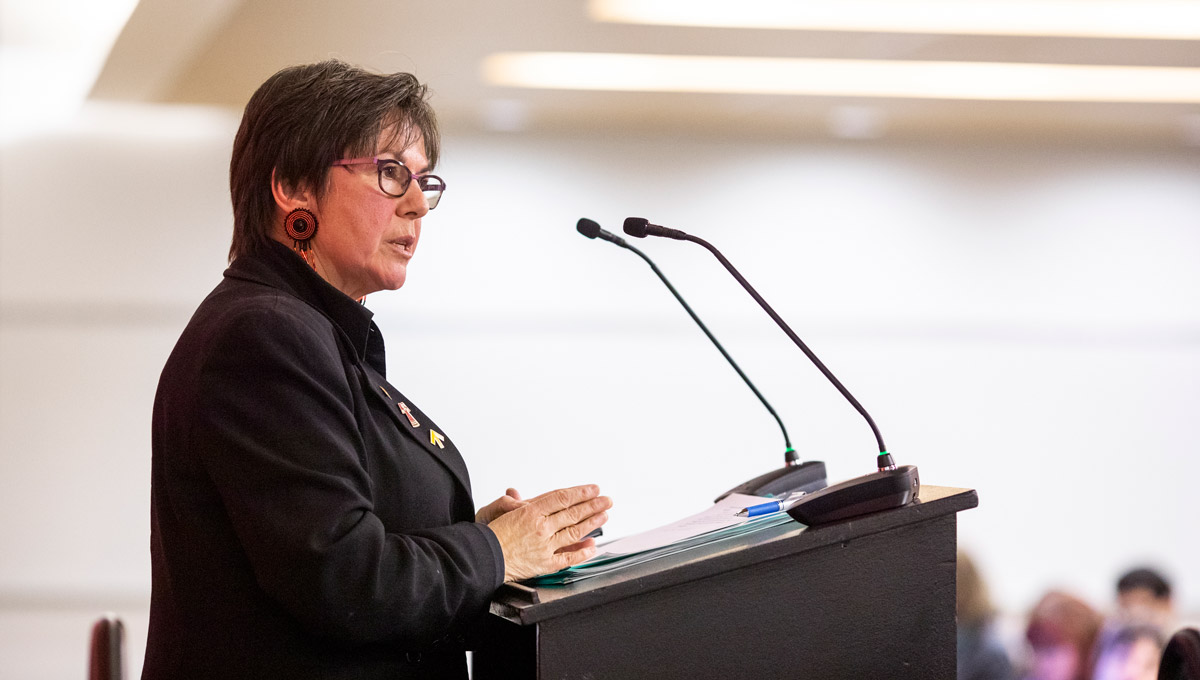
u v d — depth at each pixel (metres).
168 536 2.06
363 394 2.19
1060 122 10.70
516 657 2.04
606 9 6.91
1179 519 10.98
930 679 2.25
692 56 8.05
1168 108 9.92
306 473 1.87
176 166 10.02
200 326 2.07
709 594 2.01
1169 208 11.13
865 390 10.85
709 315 10.70
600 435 10.52
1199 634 2.12
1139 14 7.08
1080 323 11.02
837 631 2.15
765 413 10.70
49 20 7.92
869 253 10.89
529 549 2.06
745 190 10.80
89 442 9.90
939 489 2.40
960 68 8.42
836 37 7.55
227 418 1.92
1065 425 10.99
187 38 7.13
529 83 8.91
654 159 10.68
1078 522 10.94
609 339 10.56
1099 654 6.89
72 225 9.88
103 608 9.87
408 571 1.90
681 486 10.59
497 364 10.43
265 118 2.25
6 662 9.73
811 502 2.17
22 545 9.80
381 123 2.24
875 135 10.88
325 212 2.22
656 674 1.96
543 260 10.52
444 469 2.30
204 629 2.01
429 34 7.44
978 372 10.95
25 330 9.84
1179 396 11.05
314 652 2.00
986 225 10.98
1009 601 10.82
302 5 6.73
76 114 9.83
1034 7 6.95
